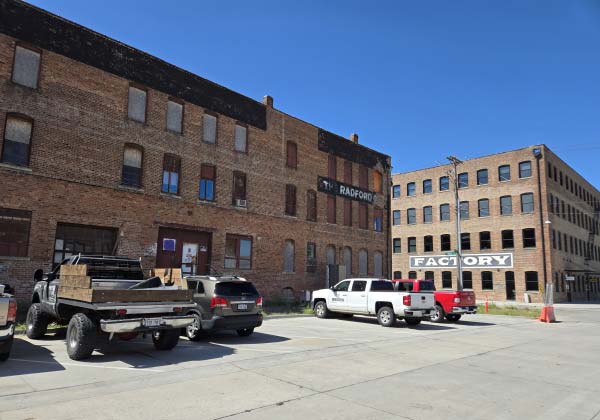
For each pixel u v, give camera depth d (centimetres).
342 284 1877
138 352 1005
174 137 2122
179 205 2103
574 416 605
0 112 1597
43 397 633
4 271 1556
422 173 5216
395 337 1366
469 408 630
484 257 4566
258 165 2523
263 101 2655
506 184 4519
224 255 2280
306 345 1155
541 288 4122
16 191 1605
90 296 873
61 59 1772
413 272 5128
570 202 4975
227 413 581
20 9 1686
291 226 2670
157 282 1080
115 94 1922
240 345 1138
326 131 3017
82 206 1766
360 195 3216
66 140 1748
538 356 1092
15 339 1127
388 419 572
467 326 1808
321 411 598
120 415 562
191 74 2239
